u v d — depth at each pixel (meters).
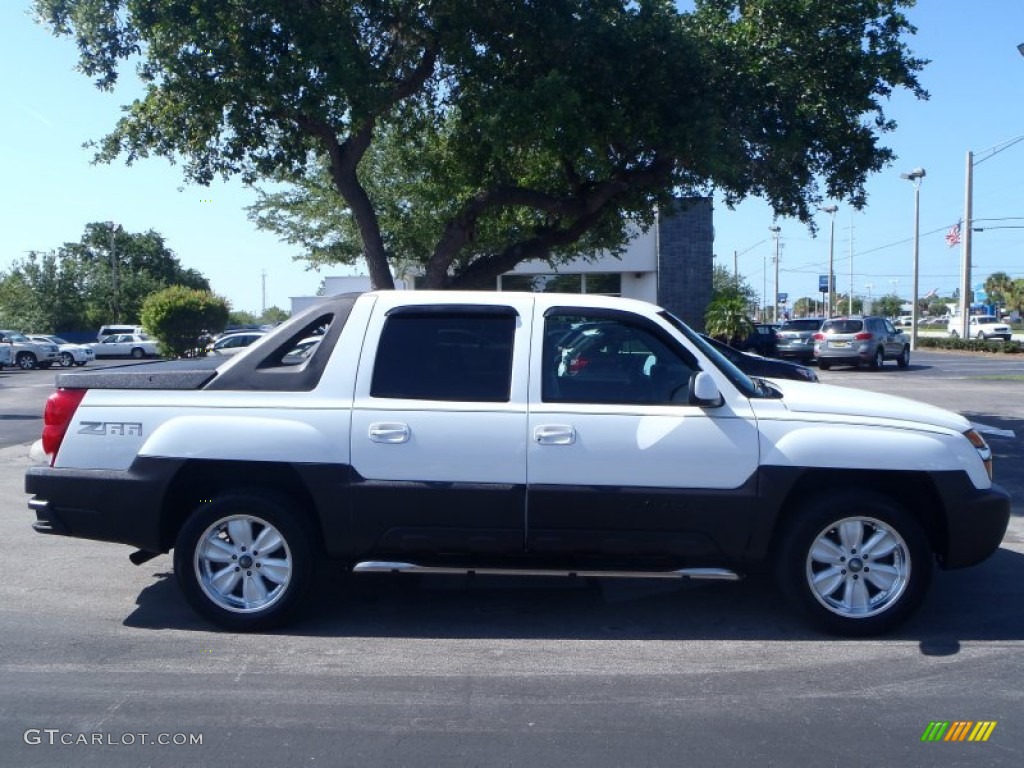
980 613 6.39
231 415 5.91
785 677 5.32
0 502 9.96
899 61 13.13
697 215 31.66
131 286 71.56
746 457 5.77
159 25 11.23
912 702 4.99
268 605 5.96
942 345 42.66
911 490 6.07
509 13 12.12
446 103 13.78
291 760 4.36
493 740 4.55
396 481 5.81
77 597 6.73
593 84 12.38
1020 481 11.02
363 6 12.30
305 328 6.12
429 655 5.64
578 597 6.77
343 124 12.48
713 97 12.57
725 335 30.27
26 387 29.44
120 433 5.95
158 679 5.27
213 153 12.70
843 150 13.72
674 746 4.49
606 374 5.97
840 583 5.92
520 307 6.05
